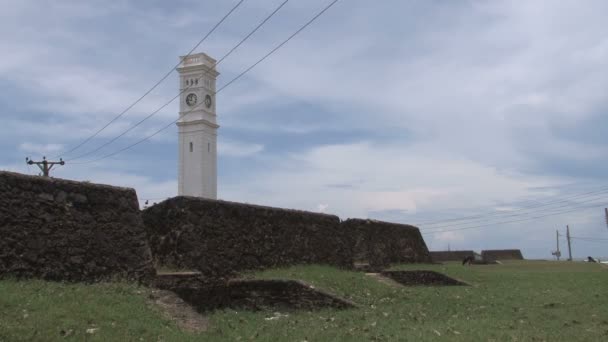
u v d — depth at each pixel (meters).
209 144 88.50
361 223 26.06
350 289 16.73
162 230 15.41
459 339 10.34
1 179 10.93
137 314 9.99
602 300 17.20
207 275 15.09
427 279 23.73
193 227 15.22
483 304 16.12
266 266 17.62
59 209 11.79
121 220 12.98
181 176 87.06
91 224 12.29
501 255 53.53
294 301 14.84
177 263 14.72
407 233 29.91
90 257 12.04
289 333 10.72
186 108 87.69
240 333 10.54
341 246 22.19
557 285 21.95
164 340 8.96
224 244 16.14
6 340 7.46
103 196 12.78
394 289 18.23
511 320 13.10
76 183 12.34
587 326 12.45
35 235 11.18
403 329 11.42
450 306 15.51
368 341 10.12
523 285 22.02
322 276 17.34
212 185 88.31
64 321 8.65
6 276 10.47
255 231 17.67
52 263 11.32
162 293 11.88
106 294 10.80
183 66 87.56
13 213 10.94
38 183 11.57
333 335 10.55
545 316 13.91
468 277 24.53
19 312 8.62
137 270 12.80
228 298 15.02
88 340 8.16
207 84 88.50
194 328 10.31
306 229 20.38
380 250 26.67
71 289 10.64
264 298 15.06
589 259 54.69
